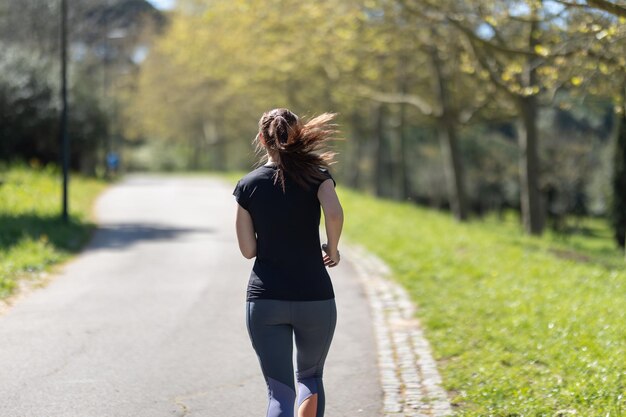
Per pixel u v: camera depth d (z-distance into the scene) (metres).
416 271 13.64
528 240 20.22
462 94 30.67
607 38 11.81
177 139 81.88
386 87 35.16
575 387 6.35
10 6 41.66
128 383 6.94
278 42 29.52
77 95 41.19
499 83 20.86
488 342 8.19
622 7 8.52
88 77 45.31
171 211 25.98
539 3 11.16
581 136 51.91
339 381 7.10
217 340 8.55
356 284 12.55
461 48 22.42
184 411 6.22
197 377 7.15
